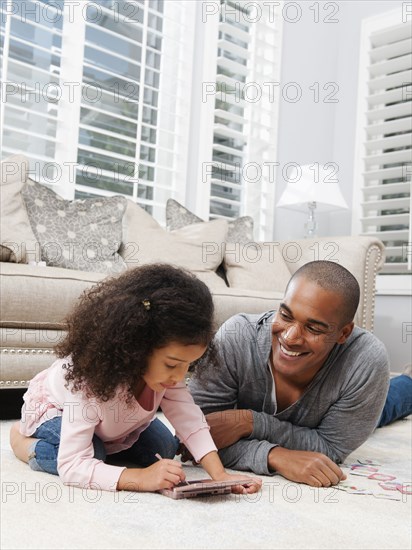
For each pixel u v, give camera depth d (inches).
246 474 56.8
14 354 86.0
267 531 39.7
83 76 143.1
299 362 55.1
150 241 128.0
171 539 37.3
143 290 46.3
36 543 35.4
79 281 93.0
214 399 61.7
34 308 87.6
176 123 158.1
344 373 58.7
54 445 53.2
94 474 47.8
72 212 119.6
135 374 47.2
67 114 136.8
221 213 170.6
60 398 53.5
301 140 184.4
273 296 119.0
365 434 60.7
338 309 53.1
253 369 60.1
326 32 193.0
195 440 52.9
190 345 45.8
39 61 136.9
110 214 124.0
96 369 46.7
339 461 61.6
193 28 160.7
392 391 92.8
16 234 106.2
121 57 144.5
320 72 190.4
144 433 58.8
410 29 178.5
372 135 185.9
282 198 164.4
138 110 147.0
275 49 177.8
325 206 166.2
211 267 133.6
